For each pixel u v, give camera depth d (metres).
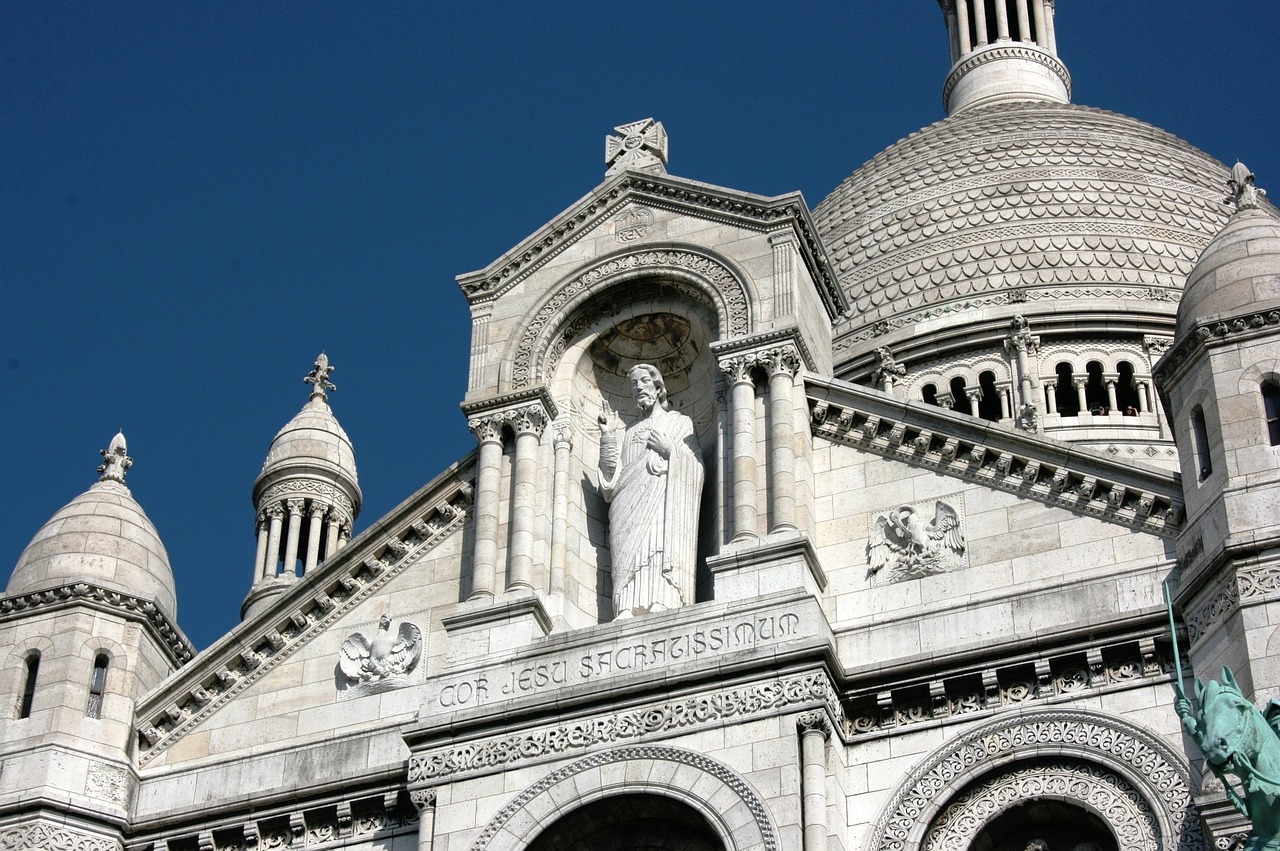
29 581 47.19
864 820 40.12
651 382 47.09
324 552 73.19
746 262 46.94
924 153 83.31
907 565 42.84
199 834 44.16
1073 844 39.47
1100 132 82.75
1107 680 40.16
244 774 44.62
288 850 43.66
